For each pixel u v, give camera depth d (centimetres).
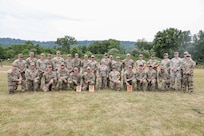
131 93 1138
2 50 6806
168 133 622
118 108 848
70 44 8350
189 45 7156
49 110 818
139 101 957
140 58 1317
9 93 1115
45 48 7169
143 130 640
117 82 1212
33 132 625
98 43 7550
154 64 1277
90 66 1306
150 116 757
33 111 804
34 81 1174
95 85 1329
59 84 1211
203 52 6756
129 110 823
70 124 681
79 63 1317
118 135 607
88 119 725
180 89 1240
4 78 1739
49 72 1189
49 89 1209
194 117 752
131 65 1309
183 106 885
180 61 1225
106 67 1293
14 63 1178
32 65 1188
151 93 1145
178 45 6938
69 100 969
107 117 744
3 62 4700
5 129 643
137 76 1245
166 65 1255
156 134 614
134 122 700
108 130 638
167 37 6850
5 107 852
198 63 6391
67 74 1234
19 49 7100
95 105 888
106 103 919
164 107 866
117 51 5597
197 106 888
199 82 1594
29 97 1024
